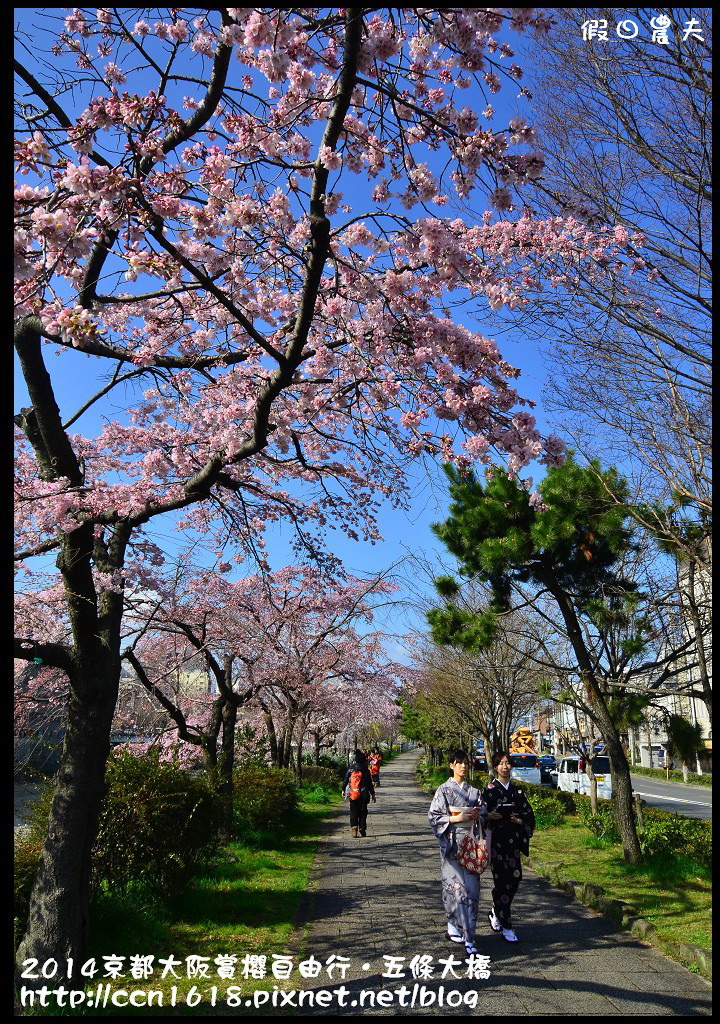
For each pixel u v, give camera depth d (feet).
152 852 24.48
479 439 17.54
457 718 77.71
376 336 18.22
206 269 18.70
